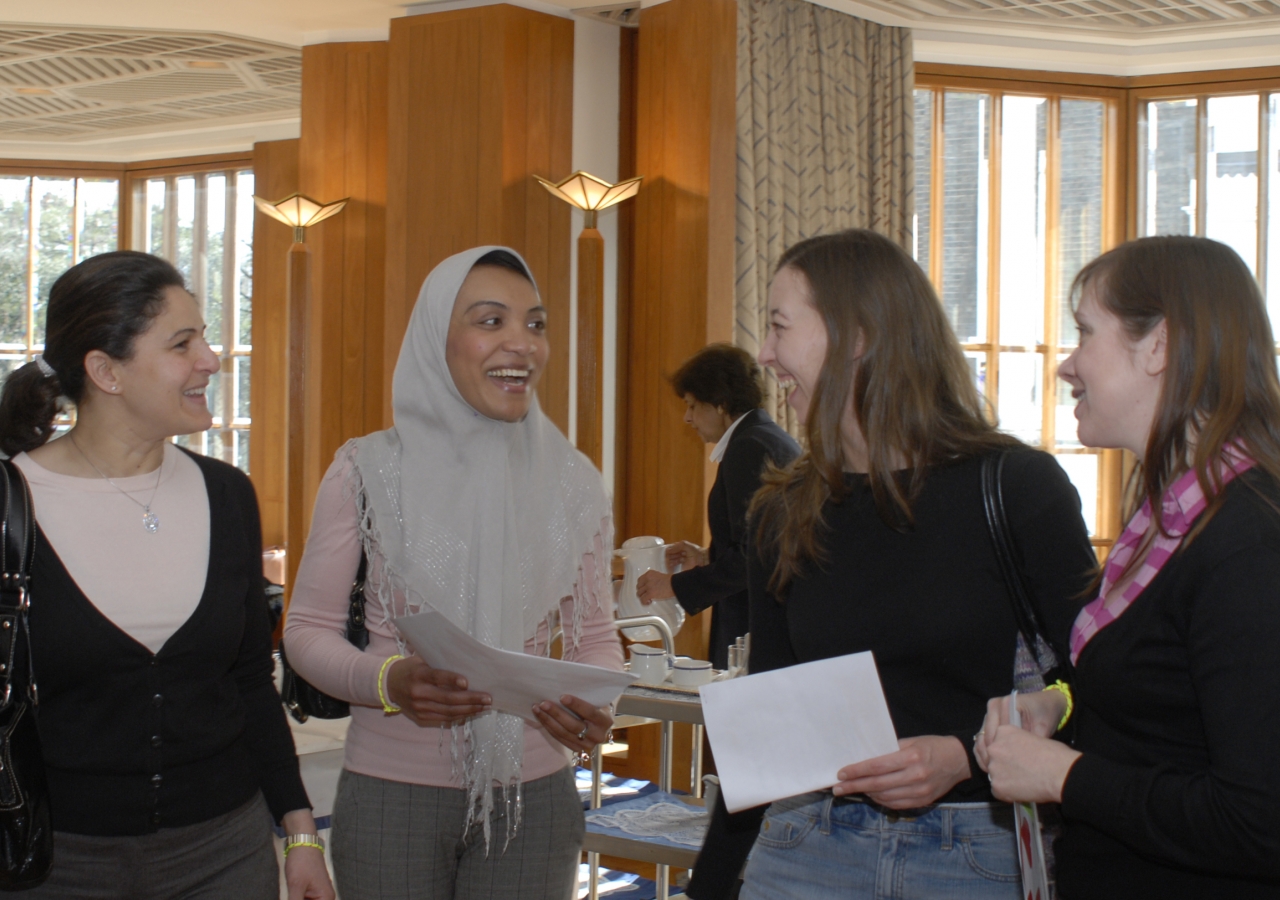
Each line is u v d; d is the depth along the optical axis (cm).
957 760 137
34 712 150
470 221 559
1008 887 144
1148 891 119
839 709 135
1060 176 683
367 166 638
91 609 156
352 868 181
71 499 162
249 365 924
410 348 193
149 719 159
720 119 529
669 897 307
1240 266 123
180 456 177
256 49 679
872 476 148
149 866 159
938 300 154
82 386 164
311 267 646
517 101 554
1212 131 670
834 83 597
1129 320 124
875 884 148
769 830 159
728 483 320
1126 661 120
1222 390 118
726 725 137
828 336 150
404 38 577
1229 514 112
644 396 554
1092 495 688
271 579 837
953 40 641
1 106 840
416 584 184
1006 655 146
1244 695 107
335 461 192
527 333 190
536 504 196
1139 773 114
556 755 191
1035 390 686
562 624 204
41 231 986
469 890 186
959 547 146
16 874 147
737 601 339
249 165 924
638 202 555
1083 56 665
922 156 665
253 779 177
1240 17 617
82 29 643
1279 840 103
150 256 168
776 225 568
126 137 940
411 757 181
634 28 588
